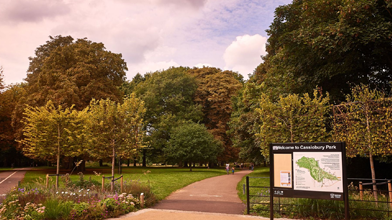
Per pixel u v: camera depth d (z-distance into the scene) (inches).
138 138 594.6
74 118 715.4
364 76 656.4
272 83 861.2
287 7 740.7
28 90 1278.3
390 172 685.3
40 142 685.9
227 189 714.8
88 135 583.2
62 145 697.0
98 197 427.8
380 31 522.9
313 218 357.1
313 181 330.6
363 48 595.5
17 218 336.2
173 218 364.2
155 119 1847.9
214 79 2030.0
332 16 621.9
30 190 446.6
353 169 705.0
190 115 1881.2
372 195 432.8
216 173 1384.1
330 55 615.5
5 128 1406.3
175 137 1517.0
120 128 578.2
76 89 1175.6
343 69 599.2
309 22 637.3
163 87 1918.1
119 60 1424.7
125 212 398.3
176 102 1856.5
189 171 1496.1
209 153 1482.5
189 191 673.0
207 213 401.1
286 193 341.1
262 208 406.6
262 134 547.5
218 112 1996.8
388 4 530.0
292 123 520.1
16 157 2116.1
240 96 1690.5
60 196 409.1
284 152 348.8
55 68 1257.4
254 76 1347.2
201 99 2027.6
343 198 315.9
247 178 405.4
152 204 477.1
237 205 471.5
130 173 1206.3
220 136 1846.7
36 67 1412.4
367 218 345.4
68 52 1284.4
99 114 574.6
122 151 569.6
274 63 833.5
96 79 1302.9
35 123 681.6
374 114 454.0
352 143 453.1
